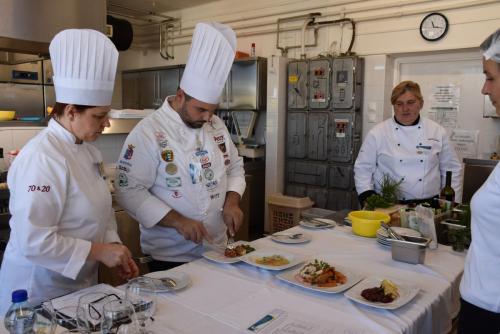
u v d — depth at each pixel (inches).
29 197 52.0
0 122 129.9
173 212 70.6
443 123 166.7
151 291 52.1
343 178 174.2
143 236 77.1
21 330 41.4
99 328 44.8
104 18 138.3
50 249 52.5
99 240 63.5
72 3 128.6
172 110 74.7
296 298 53.6
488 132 156.7
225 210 77.4
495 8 142.3
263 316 48.6
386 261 67.4
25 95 187.3
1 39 114.9
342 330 45.7
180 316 48.3
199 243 69.9
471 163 144.3
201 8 226.5
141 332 43.3
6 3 115.3
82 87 56.4
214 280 59.0
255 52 208.5
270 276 60.7
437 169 111.7
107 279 107.7
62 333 43.5
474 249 47.3
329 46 183.0
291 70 182.5
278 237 78.3
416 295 54.2
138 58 263.6
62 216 57.1
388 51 166.1
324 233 82.6
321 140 178.2
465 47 149.3
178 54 242.1
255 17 204.4
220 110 211.3
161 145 71.8
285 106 187.9
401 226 80.0
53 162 54.5
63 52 55.3
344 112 171.3
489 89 47.9
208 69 69.1
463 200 145.9
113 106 257.0
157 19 248.4
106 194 63.9
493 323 45.5
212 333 44.7
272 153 188.4
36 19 121.4
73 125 58.3
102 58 57.2
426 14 155.7
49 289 58.9
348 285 56.3
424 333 51.7
